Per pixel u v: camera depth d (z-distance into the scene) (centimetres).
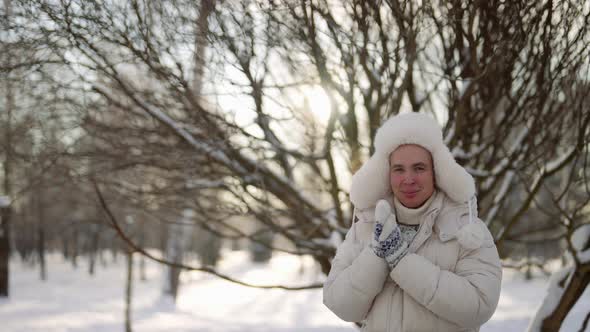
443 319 176
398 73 352
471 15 315
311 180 527
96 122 436
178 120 413
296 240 463
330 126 402
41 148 463
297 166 488
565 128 397
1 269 1677
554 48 334
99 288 2183
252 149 421
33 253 2889
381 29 345
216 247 3192
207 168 483
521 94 364
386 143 187
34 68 378
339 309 182
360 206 196
